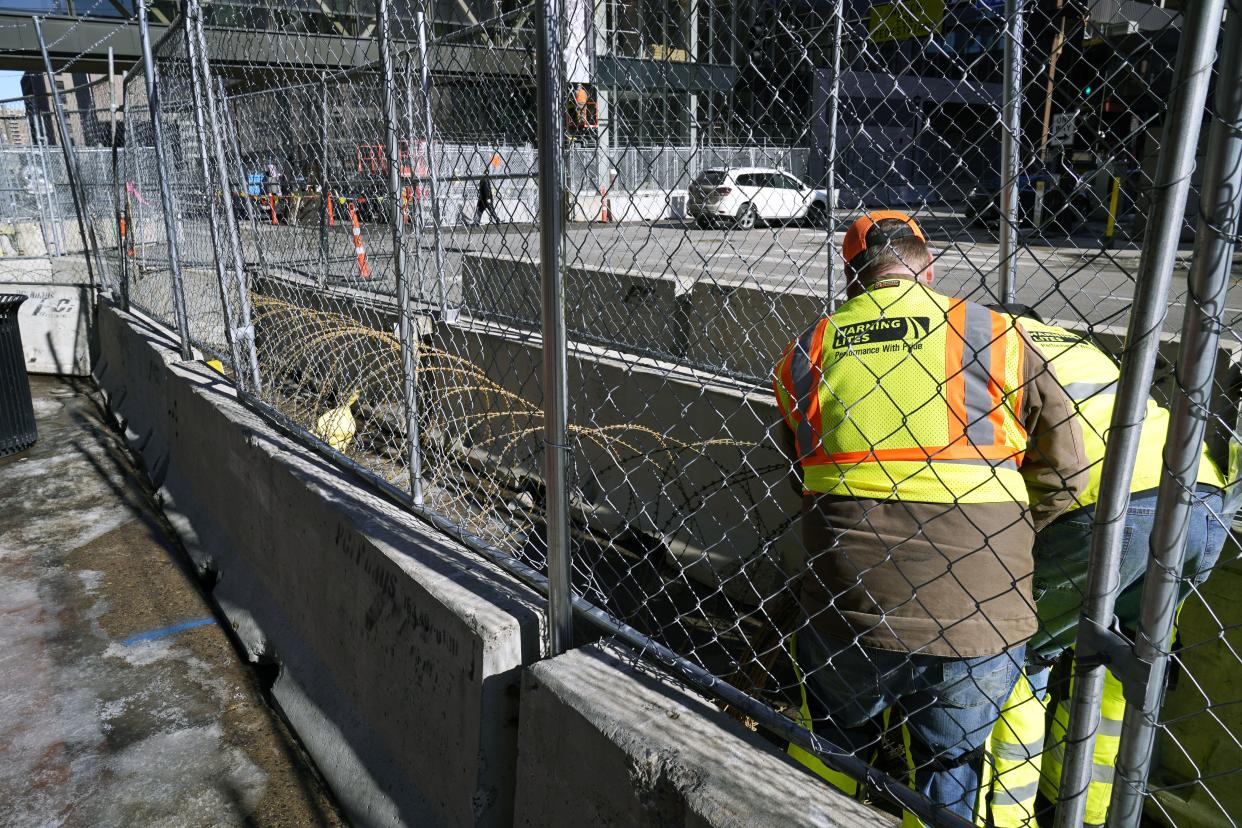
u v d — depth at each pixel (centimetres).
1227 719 241
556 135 193
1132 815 133
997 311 187
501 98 438
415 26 420
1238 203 105
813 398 196
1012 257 274
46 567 514
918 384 181
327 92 576
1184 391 112
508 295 531
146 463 646
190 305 732
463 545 286
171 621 448
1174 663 252
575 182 239
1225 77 102
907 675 187
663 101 250
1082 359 219
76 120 1583
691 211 231
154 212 802
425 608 256
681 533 441
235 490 441
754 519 408
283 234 689
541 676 210
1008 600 181
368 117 559
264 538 401
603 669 212
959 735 187
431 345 538
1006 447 178
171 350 644
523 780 217
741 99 253
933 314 184
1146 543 216
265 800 314
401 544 287
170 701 378
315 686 338
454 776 243
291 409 481
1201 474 214
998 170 274
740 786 167
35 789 323
